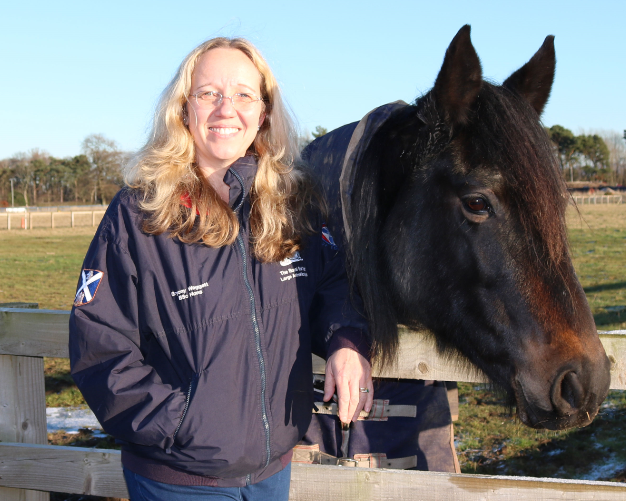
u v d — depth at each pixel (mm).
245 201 1536
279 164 1585
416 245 1699
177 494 1409
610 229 20406
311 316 1673
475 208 1531
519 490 1616
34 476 2125
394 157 1843
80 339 1365
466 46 1560
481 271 1546
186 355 1364
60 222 34594
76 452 2070
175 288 1383
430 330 1775
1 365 2176
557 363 1422
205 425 1317
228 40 1562
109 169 69000
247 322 1418
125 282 1373
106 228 1406
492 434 4160
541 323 1450
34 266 13750
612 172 49219
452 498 1654
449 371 1784
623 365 1678
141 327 1429
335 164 1993
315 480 1747
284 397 1460
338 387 1481
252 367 1408
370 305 1728
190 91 1516
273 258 1462
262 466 1421
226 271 1419
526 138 1524
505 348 1517
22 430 2189
